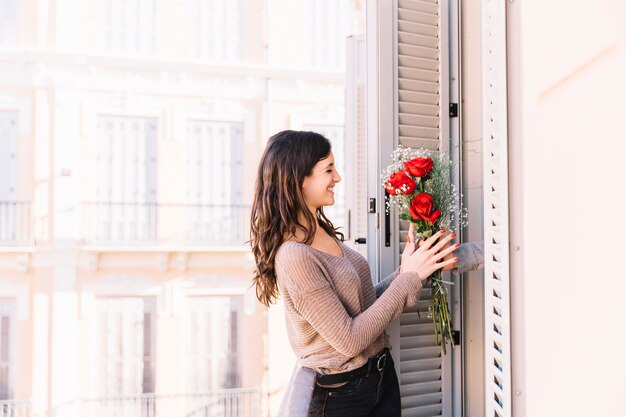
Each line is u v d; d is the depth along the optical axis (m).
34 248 5.16
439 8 1.70
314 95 5.86
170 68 5.54
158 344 5.55
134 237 5.54
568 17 0.87
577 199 0.85
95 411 5.41
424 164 1.31
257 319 5.76
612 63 0.77
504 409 1.06
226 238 5.75
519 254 1.04
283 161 1.21
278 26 5.81
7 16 5.24
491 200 1.17
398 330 1.58
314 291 1.10
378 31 1.62
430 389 1.63
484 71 1.17
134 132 5.58
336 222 5.94
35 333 5.23
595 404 0.81
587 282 0.83
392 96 1.62
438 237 1.30
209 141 5.75
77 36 5.35
